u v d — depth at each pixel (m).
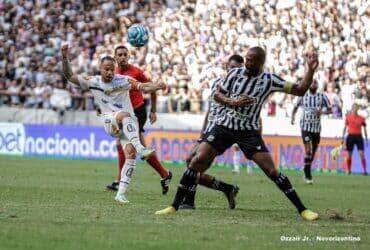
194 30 62.41
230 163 50.50
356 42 58.97
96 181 33.69
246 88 20.73
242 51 59.56
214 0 63.56
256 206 24.81
